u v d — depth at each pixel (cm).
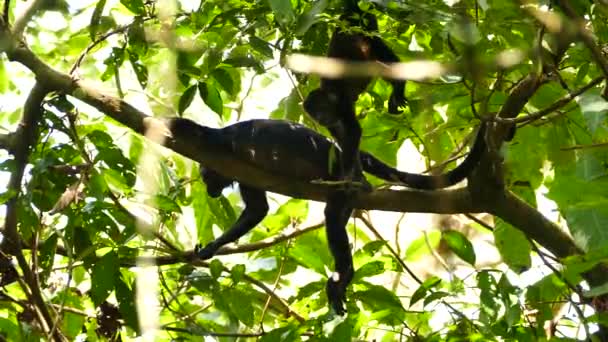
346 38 1024
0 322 1050
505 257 1059
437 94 1003
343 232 1056
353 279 1027
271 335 972
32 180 919
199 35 946
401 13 888
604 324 845
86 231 962
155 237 1061
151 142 995
